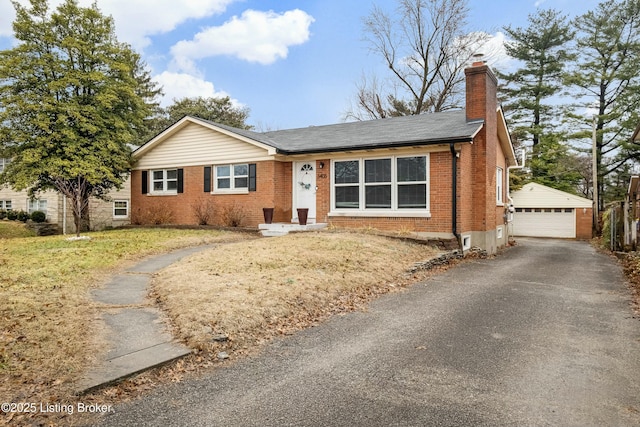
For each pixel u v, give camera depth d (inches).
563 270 424.8
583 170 1312.7
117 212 999.0
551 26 1194.6
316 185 596.1
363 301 278.2
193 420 123.5
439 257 436.1
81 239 501.7
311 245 413.1
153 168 721.6
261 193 612.7
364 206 561.9
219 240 519.5
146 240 495.8
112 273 325.4
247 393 142.1
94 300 243.0
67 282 277.3
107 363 156.3
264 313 222.2
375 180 555.2
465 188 522.3
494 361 172.4
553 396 140.4
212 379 153.4
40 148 629.0
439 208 514.6
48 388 135.6
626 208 566.3
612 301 282.2
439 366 166.9
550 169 1202.0
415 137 520.1
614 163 1165.1
